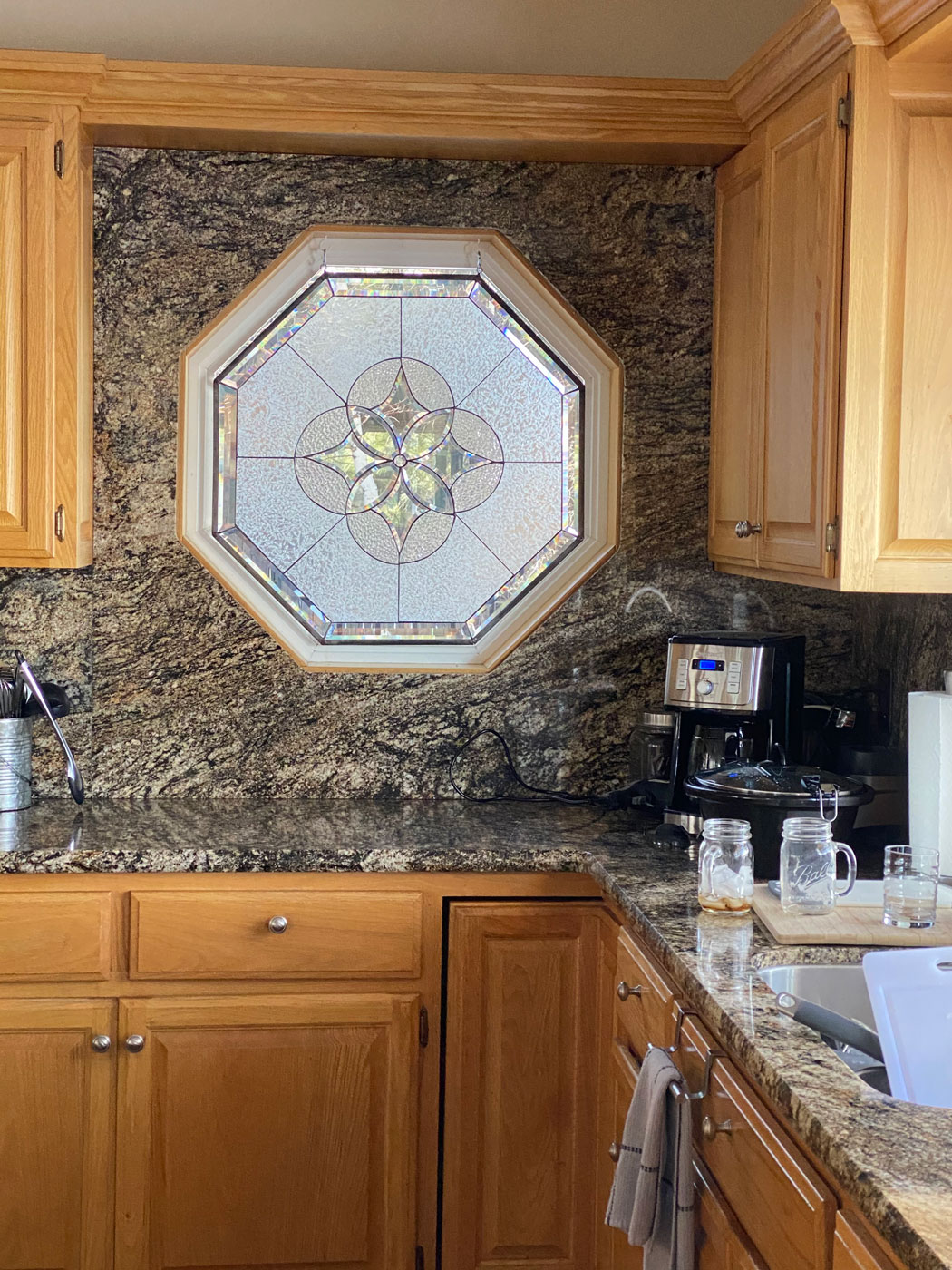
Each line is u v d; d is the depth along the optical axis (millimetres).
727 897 2178
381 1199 2646
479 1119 2646
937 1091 1697
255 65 2805
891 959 1778
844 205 2232
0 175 2711
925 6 2037
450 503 3156
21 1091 2580
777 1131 1541
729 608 3146
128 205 2990
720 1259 1727
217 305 3021
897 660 2936
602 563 3117
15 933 2557
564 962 2641
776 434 2564
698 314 3094
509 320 3131
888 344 2211
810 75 2391
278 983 2611
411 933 2613
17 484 2748
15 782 2914
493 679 3133
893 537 2232
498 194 3055
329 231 3021
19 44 2951
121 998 2592
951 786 2299
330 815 2939
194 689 3076
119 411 3020
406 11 3002
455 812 3000
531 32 3025
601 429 3125
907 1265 1142
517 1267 2666
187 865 2562
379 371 3119
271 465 3119
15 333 2730
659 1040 2088
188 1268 2613
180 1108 2596
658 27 3037
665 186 3064
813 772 2518
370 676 3104
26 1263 2594
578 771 3152
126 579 3047
